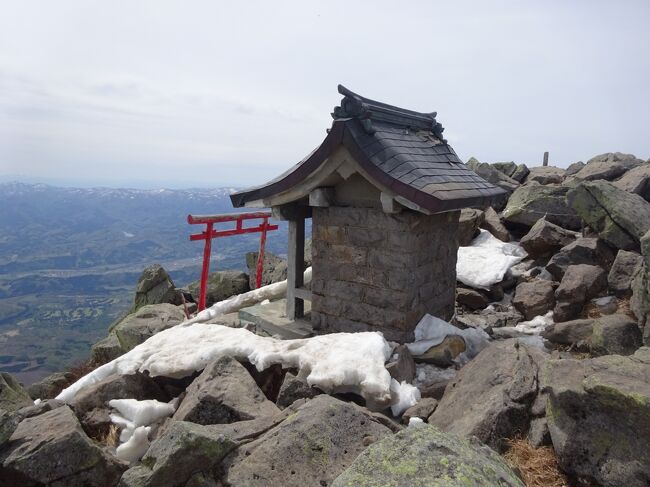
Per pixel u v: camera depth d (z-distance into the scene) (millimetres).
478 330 6590
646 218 8016
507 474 2420
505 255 9672
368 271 6145
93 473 4059
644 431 3064
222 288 12070
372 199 6074
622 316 6082
